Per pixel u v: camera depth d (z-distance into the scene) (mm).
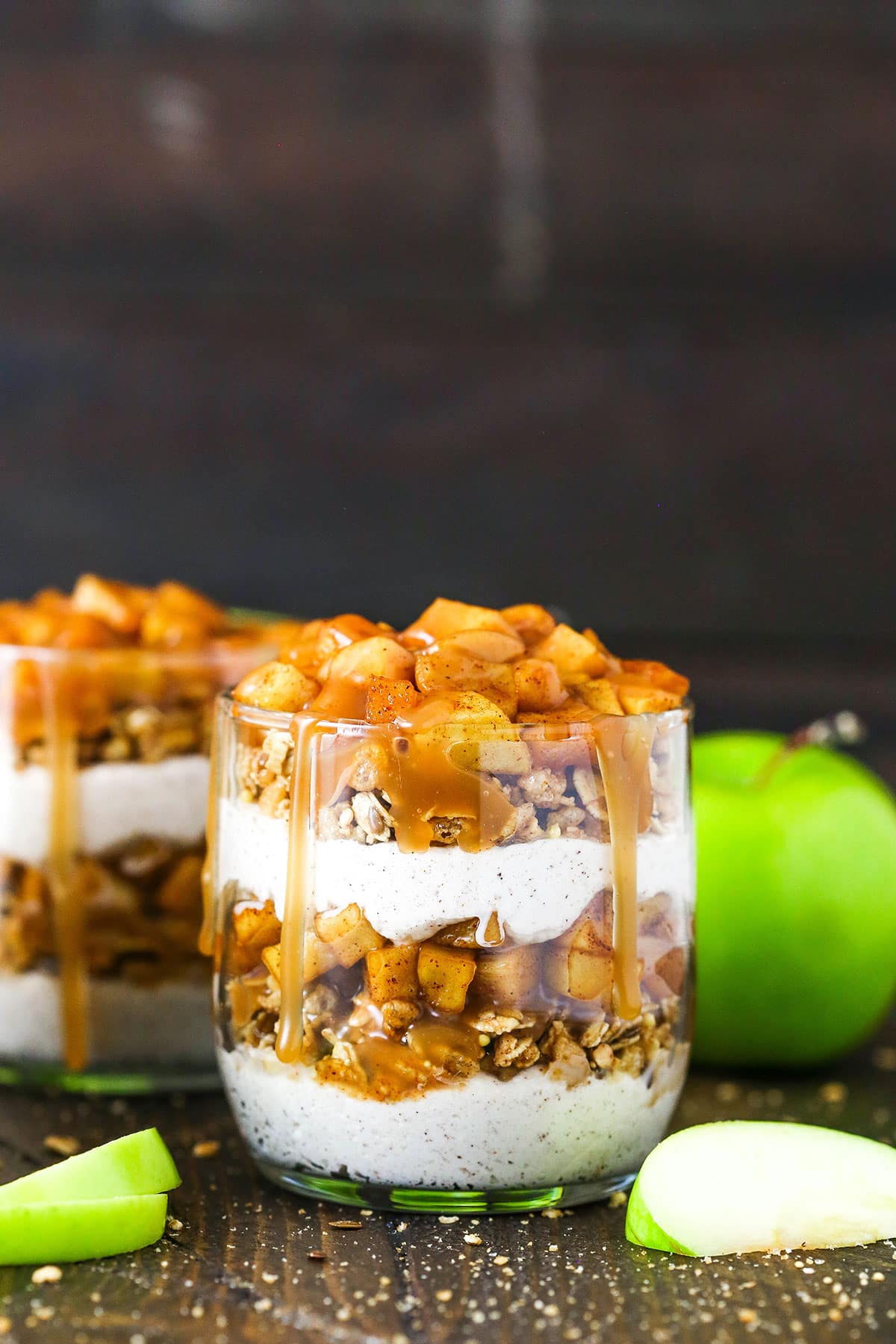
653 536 925
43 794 653
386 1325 551
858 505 920
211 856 616
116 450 918
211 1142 635
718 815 682
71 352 910
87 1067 663
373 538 926
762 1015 684
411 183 899
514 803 573
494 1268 571
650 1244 580
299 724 580
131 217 900
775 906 676
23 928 659
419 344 914
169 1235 585
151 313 910
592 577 928
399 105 894
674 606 929
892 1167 592
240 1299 560
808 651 930
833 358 910
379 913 575
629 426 918
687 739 603
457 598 927
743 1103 671
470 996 578
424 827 571
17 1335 548
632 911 584
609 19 887
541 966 579
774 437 917
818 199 897
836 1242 583
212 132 894
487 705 572
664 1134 607
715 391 914
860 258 901
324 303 909
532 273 906
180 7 886
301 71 890
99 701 652
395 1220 591
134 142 894
